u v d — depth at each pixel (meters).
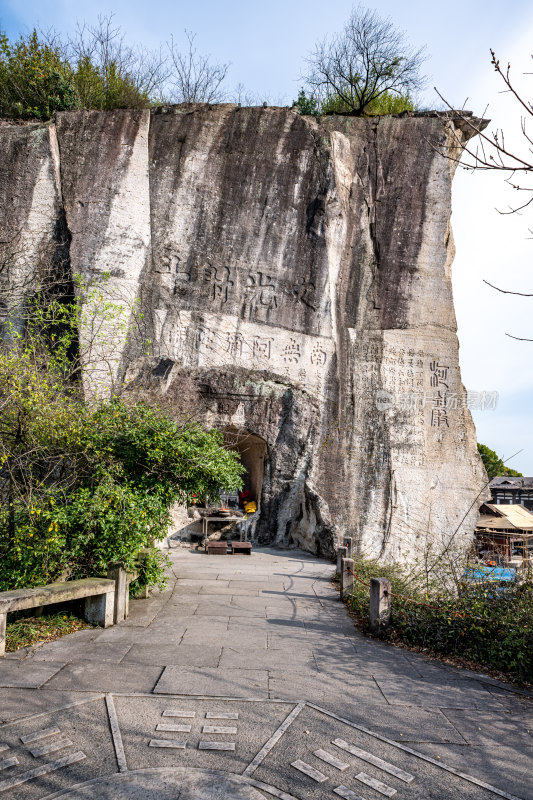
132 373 12.93
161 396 12.83
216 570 10.46
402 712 4.30
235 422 13.80
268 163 14.80
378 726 4.02
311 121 15.61
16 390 6.26
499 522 21.95
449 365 15.00
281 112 15.13
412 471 14.23
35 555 5.98
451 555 10.82
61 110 16.14
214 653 5.43
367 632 6.50
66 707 4.04
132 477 7.00
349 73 19.77
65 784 3.09
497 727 4.11
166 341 13.69
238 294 14.29
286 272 14.52
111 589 6.33
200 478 7.40
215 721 3.94
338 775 3.32
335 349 14.48
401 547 13.69
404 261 15.29
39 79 16.17
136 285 13.77
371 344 14.78
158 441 6.93
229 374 13.81
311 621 6.91
